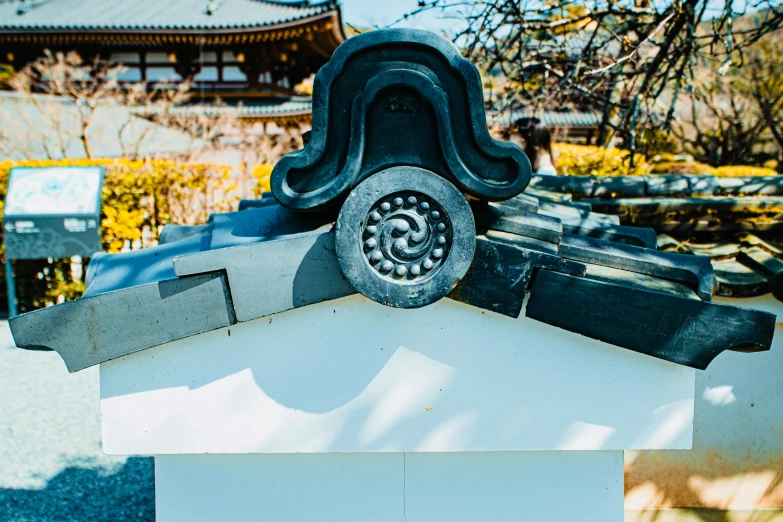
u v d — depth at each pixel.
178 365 1.65
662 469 3.08
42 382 6.41
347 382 1.67
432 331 1.66
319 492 1.80
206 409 1.67
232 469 1.78
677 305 1.52
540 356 1.66
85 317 1.55
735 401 3.02
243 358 1.66
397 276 1.53
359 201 1.51
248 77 25.03
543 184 3.47
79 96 18.64
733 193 3.47
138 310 1.55
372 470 1.80
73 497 4.14
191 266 1.53
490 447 1.68
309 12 23.97
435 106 1.51
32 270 8.60
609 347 1.65
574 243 1.81
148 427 1.67
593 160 7.50
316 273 1.58
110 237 8.78
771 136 16.81
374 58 1.54
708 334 1.52
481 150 1.53
